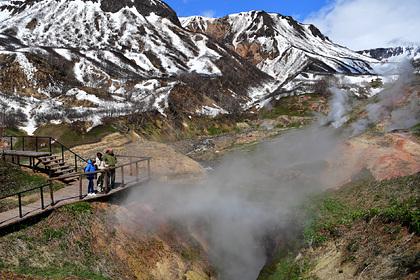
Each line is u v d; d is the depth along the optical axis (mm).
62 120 42562
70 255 11711
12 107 45375
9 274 9742
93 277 11023
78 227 12766
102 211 14078
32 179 16359
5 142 26688
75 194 14750
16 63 61625
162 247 14891
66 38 100875
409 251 8914
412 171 14266
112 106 53188
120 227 14062
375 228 10672
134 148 25047
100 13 114438
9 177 15867
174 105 58625
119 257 12953
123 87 68688
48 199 14000
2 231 11172
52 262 11086
